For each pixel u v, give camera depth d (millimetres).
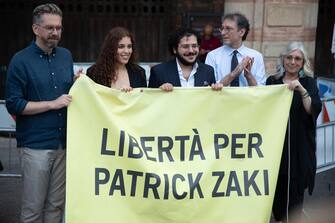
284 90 4199
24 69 4070
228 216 4078
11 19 9961
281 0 8727
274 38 8836
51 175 4359
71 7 10102
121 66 4453
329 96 7656
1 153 7434
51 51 4180
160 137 4086
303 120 4578
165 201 3996
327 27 10438
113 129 4004
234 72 4711
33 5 9969
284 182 4688
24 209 4328
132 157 3994
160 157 4055
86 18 10156
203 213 4055
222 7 9703
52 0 10008
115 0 10164
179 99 4121
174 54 4586
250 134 4176
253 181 4129
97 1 10133
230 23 5242
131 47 4387
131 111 4086
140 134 4066
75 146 3992
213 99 4152
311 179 4695
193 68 4633
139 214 4008
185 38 4453
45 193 4324
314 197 6430
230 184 4102
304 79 4605
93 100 4020
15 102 4055
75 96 4031
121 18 10219
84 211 3967
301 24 8844
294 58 4531
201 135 4133
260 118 4184
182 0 9727
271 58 8898
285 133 4285
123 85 4414
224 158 4137
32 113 4074
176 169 4047
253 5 8727
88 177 3982
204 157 4109
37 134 4184
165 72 4570
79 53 10242
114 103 4074
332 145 5914
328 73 10492
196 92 4133
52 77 4148
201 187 4047
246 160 4156
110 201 3982
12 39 10008
